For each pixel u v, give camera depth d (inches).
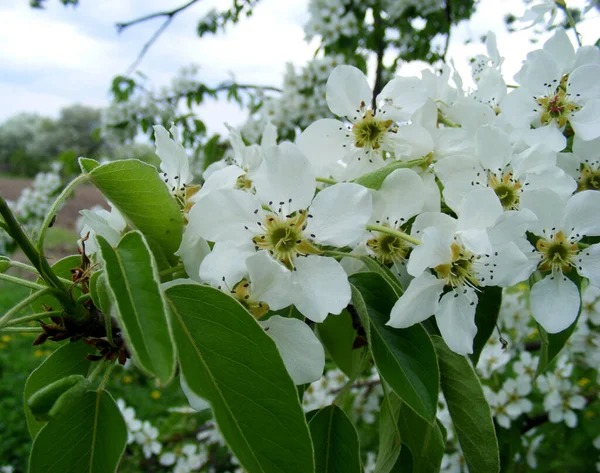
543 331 4.8
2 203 3.1
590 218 4.4
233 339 2.9
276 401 2.8
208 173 5.8
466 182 4.5
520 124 4.9
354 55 14.0
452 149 4.7
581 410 9.4
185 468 11.6
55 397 2.8
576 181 4.8
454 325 3.9
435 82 5.2
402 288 4.3
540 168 4.5
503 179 4.5
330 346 5.3
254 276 3.4
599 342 8.5
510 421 8.4
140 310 2.5
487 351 8.8
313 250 3.8
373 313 3.8
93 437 3.2
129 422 11.4
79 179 3.4
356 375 4.4
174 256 3.8
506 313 9.1
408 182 4.2
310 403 9.9
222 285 3.5
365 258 4.1
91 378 3.4
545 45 5.0
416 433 4.3
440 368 4.0
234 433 2.7
